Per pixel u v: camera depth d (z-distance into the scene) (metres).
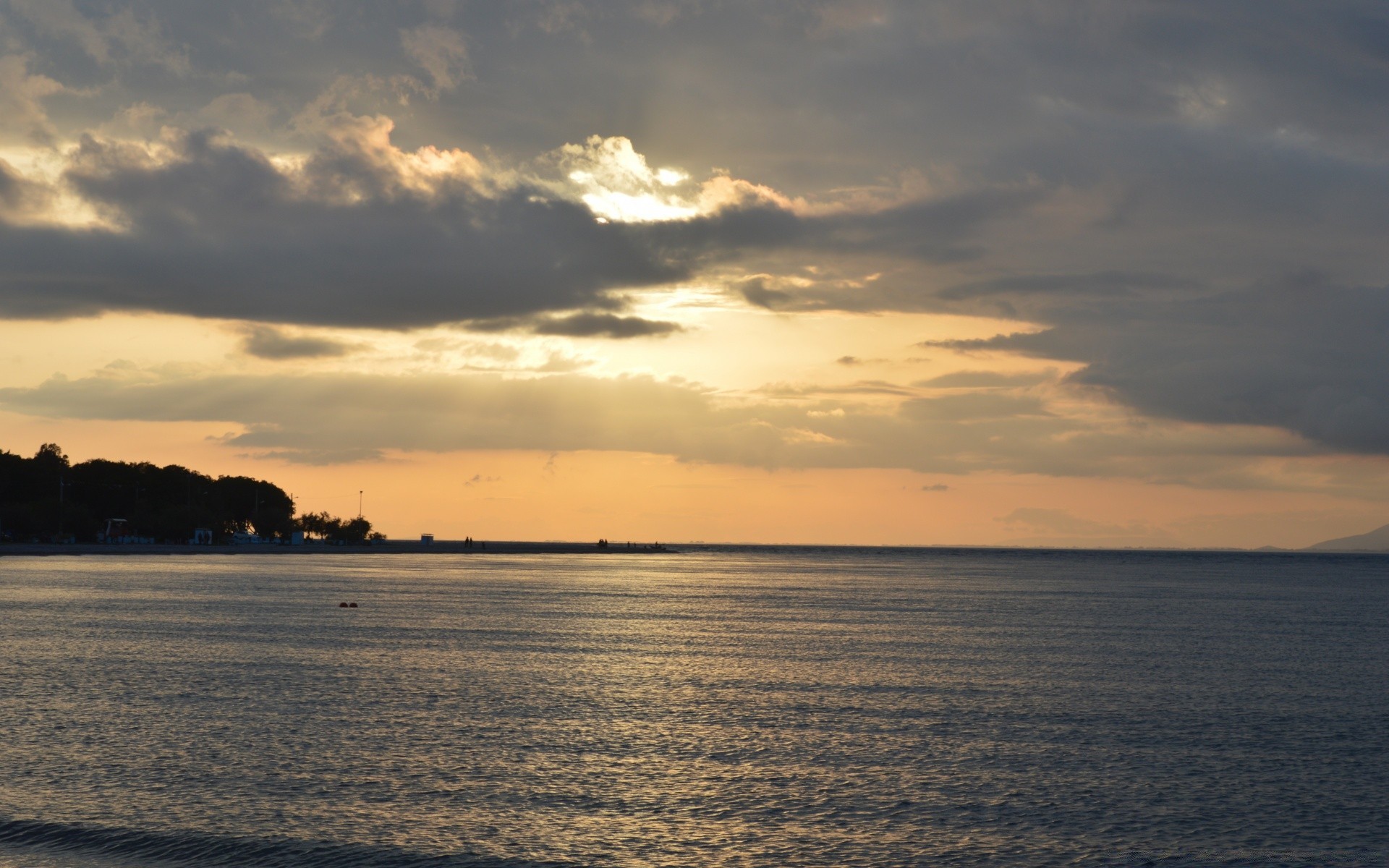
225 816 29.00
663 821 29.36
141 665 54.72
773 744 38.28
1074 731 41.12
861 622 91.38
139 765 33.81
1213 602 130.12
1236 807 31.20
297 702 45.22
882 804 31.08
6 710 42.12
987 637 78.31
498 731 40.06
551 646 68.00
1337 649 71.31
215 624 78.06
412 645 66.69
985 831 28.86
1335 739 40.22
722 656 63.69
